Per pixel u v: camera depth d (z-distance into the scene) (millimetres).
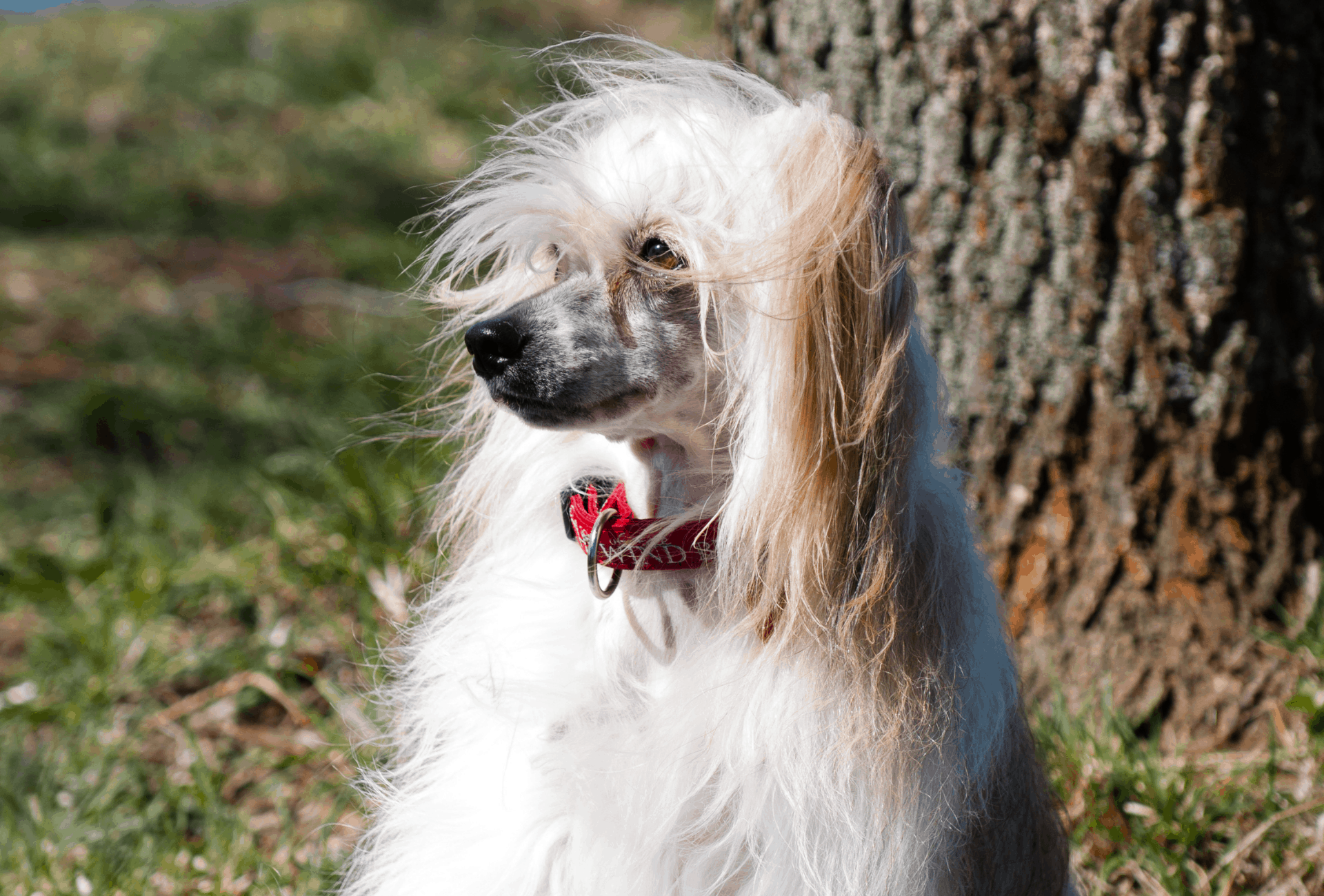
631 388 2252
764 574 2248
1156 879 3078
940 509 2328
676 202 2232
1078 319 3455
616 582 2303
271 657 4141
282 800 3523
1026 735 2625
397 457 4930
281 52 14492
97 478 5809
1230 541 3562
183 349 7207
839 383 2094
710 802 2289
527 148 2643
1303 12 3314
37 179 10289
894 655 2203
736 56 3881
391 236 9648
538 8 18375
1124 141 3322
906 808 2229
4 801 3469
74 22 14992
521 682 2371
